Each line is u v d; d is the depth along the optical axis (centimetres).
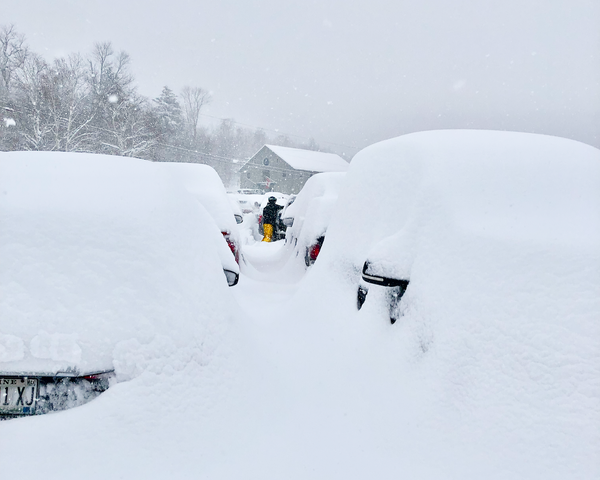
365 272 243
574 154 241
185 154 5094
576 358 152
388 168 308
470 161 248
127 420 160
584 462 137
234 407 192
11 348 154
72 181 217
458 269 204
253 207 2366
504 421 158
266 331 340
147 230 206
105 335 166
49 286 170
